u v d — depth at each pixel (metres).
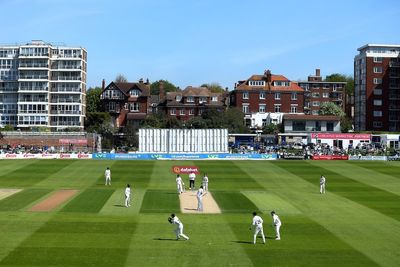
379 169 91.94
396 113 171.00
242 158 107.56
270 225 45.78
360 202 59.22
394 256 35.94
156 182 74.81
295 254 36.19
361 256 35.84
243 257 35.25
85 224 45.00
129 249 36.84
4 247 37.03
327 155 108.00
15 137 135.75
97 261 33.91
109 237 40.34
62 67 160.00
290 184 74.56
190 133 110.00
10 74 161.25
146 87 172.38
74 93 159.88
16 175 79.88
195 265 33.31
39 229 42.81
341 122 169.25
